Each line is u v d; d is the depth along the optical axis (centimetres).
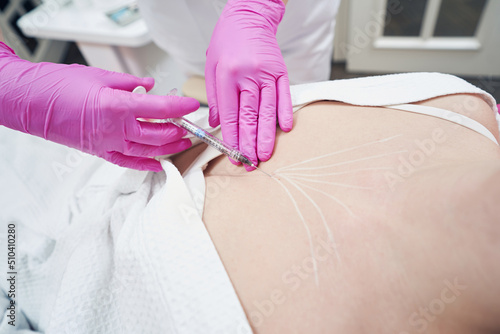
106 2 139
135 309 54
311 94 75
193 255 51
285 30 118
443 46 192
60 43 220
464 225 40
